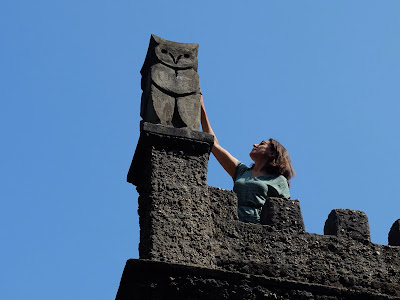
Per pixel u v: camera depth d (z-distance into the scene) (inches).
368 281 1165.7
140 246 1152.2
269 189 1223.5
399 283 1172.5
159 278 1094.4
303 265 1157.1
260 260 1149.1
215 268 1130.0
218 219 1159.0
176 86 1216.8
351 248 1179.3
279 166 1246.9
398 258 1186.6
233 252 1145.4
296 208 1184.8
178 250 1127.0
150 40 1248.2
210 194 1168.2
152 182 1157.1
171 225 1136.8
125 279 1094.4
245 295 1109.1
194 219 1146.7
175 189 1157.7
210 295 1102.4
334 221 1193.4
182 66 1230.3
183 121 1198.9
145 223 1150.3
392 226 1231.5
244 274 1115.3
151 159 1170.0
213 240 1145.4
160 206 1144.8
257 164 1259.2
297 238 1168.8
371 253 1182.3
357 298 1135.0
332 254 1171.3
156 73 1218.0
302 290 1125.1
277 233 1167.0
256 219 1204.5
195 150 1183.6
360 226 1192.2
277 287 1120.8
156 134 1179.3
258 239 1159.0
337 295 1131.9
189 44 1250.6
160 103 1203.9
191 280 1098.7
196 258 1128.2
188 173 1170.0
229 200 1172.5
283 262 1153.4
